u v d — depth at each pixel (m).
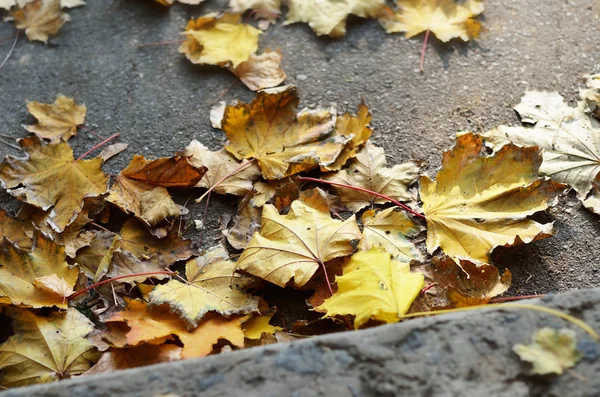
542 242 2.31
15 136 2.42
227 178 2.36
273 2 2.53
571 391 2.09
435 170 2.37
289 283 2.28
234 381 2.10
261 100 2.37
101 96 2.45
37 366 2.23
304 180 2.36
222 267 2.29
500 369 2.10
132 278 2.29
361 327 2.22
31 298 2.26
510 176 2.31
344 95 2.44
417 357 2.11
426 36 2.47
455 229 2.30
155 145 2.40
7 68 2.48
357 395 2.10
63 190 2.34
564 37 2.48
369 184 2.35
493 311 2.13
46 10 2.52
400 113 2.41
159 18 2.52
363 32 2.50
